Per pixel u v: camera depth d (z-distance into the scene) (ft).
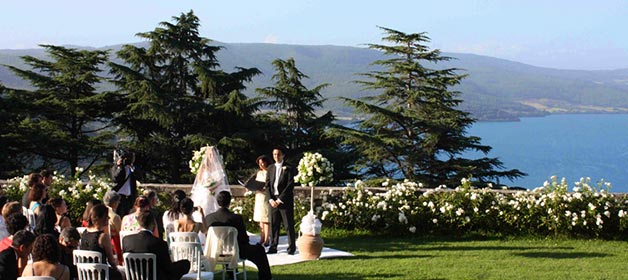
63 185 49.83
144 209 28.89
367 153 104.01
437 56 114.11
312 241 37.19
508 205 46.78
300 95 111.96
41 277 19.84
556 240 45.16
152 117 104.32
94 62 116.06
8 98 108.47
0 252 23.15
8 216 25.46
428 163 105.70
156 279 25.99
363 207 47.55
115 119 111.96
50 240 22.17
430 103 108.99
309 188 49.32
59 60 112.98
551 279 32.48
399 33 113.60
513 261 37.37
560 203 45.98
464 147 108.17
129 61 115.24
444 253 40.09
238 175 101.86
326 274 33.53
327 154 104.32
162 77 116.06
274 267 35.42
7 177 100.37
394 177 106.22
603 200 45.98
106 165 108.17
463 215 46.52
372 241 45.06
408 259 37.86
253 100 109.81
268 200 38.73
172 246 28.27
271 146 108.17
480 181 101.60
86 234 26.27
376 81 114.52
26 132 103.40
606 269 35.24
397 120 106.42
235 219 30.76
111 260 26.18
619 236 45.50
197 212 39.06
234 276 30.63
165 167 111.45
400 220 46.11
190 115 107.86
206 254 30.60
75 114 109.19
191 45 115.96
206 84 111.65
